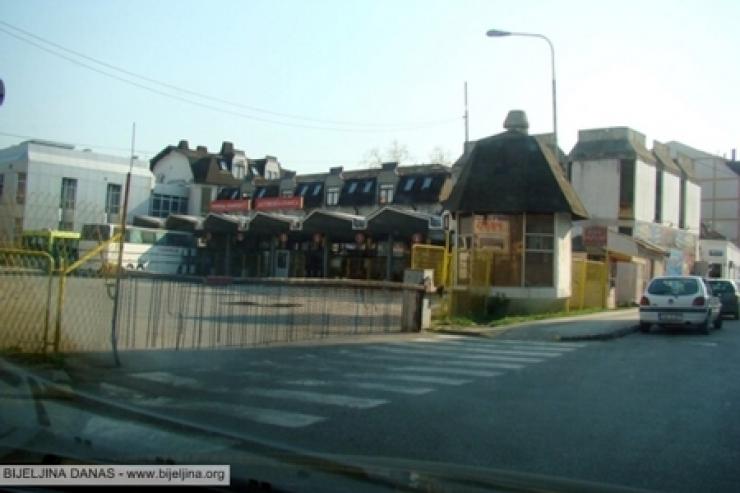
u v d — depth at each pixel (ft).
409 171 162.61
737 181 218.38
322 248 155.74
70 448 16.60
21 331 33.94
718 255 173.47
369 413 24.56
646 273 114.01
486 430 22.27
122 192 173.06
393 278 137.90
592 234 92.12
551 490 14.03
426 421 23.43
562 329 59.31
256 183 197.16
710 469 18.48
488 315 71.87
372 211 161.79
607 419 24.21
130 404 24.56
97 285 39.40
